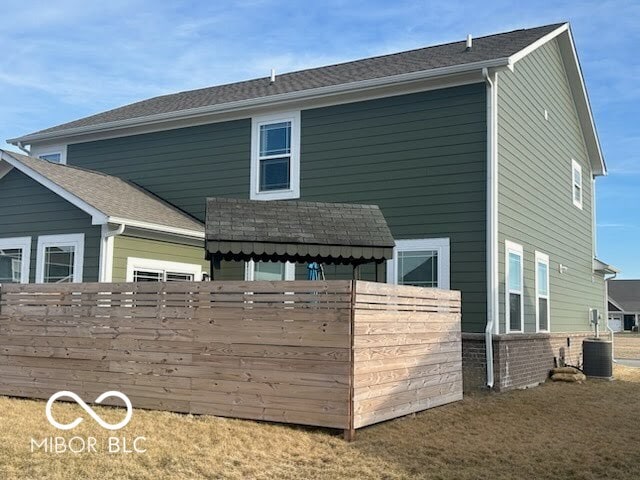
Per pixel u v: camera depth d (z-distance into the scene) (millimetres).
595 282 18594
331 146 12648
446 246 11305
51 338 8766
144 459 6027
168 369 7969
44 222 11898
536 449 6938
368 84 11914
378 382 7512
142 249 11688
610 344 14484
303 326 7289
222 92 16578
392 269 11742
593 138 17641
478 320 10922
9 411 7922
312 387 7180
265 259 8984
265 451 6418
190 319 7898
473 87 11359
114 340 8328
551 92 14883
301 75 16109
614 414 9336
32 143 16672
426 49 15477
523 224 12516
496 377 10727
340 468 5945
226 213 9062
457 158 11383
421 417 8305
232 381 7605
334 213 9648
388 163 12023
